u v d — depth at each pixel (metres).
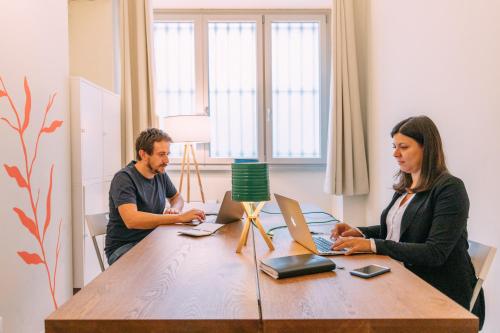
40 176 2.40
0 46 2.01
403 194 1.91
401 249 1.48
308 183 4.48
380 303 1.02
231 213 2.10
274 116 4.49
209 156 4.45
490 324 1.97
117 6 3.93
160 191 2.49
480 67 2.04
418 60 2.74
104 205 3.36
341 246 1.51
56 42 2.62
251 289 1.14
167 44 4.47
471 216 2.14
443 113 2.43
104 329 0.93
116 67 3.91
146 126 3.89
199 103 4.43
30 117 2.29
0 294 2.01
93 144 3.11
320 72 4.46
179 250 1.58
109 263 2.13
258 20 4.41
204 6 4.34
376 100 3.58
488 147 1.98
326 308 0.98
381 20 3.43
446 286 1.53
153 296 1.08
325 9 4.43
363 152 3.76
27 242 2.25
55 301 2.58
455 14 2.27
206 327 0.93
